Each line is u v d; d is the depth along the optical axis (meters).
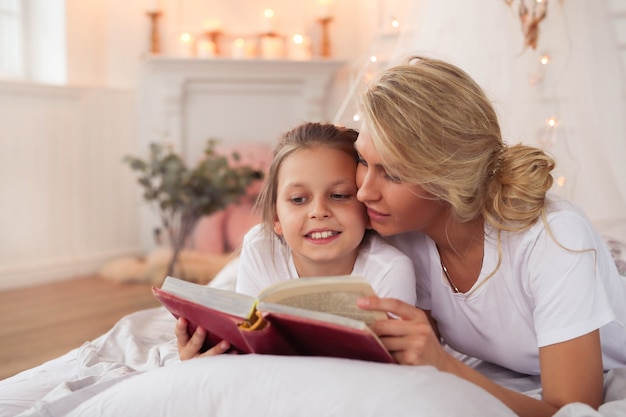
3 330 2.75
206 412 0.69
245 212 3.97
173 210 3.51
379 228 0.92
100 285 3.65
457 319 1.03
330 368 0.69
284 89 4.38
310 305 0.73
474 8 1.85
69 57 3.98
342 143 0.96
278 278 1.05
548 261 0.86
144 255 4.32
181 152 4.27
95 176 4.07
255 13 4.43
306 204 0.94
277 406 0.67
